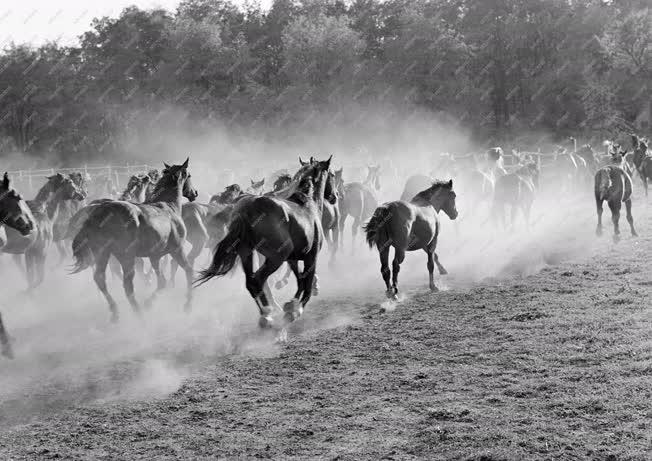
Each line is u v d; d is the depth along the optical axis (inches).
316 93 3125.0
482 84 3511.3
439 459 255.8
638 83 2849.4
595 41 3385.8
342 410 310.7
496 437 269.1
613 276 572.7
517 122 3324.3
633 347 367.2
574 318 440.5
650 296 485.4
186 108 3267.7
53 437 294.4
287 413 311.0
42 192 649.0
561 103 3309.5
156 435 292.4
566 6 3550.7
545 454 252.7
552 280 581.0
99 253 502.6
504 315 468.1
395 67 3250.5
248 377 367.6
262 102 3206.2
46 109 3390.7
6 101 3373.5
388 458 259.4
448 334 432.8
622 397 299.1
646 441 256.5
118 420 311.9
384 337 438.0
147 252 522.6
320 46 3107.8
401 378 350.0
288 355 407.8
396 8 4082.2
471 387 329.4
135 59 3671.3
